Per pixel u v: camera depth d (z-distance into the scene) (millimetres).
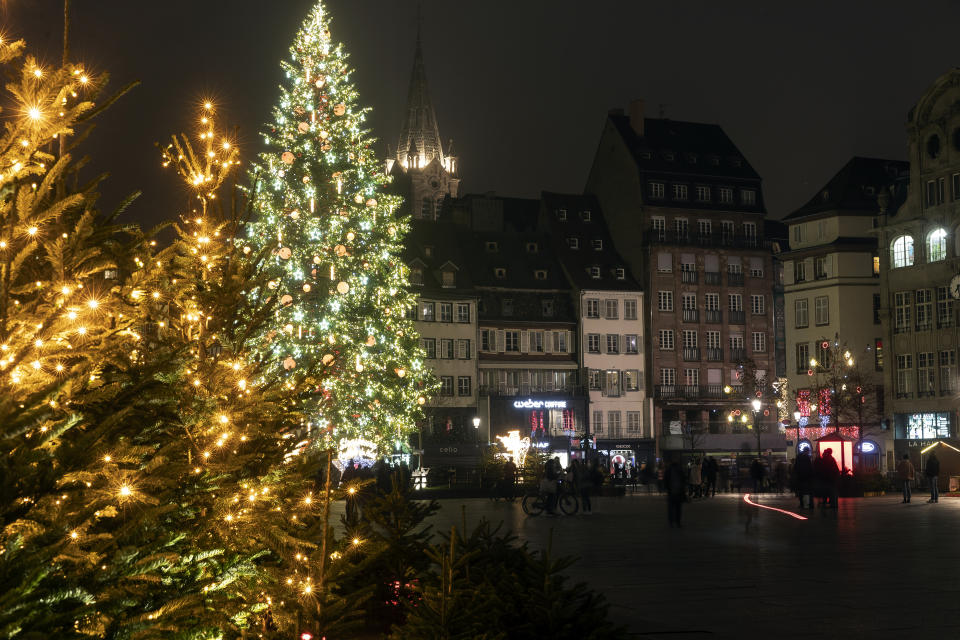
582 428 83188
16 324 4641
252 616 6484
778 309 93750
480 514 32531
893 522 27688
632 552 19078
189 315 6312
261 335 7340
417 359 45531
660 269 87000
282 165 39750
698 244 88188
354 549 6695
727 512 33562
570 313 86312
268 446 6184
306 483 6500
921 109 66000
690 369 87062
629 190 88625
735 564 16859
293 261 37969
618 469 63938
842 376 69938
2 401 4281
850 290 76000
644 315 86938
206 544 5633
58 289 4707
